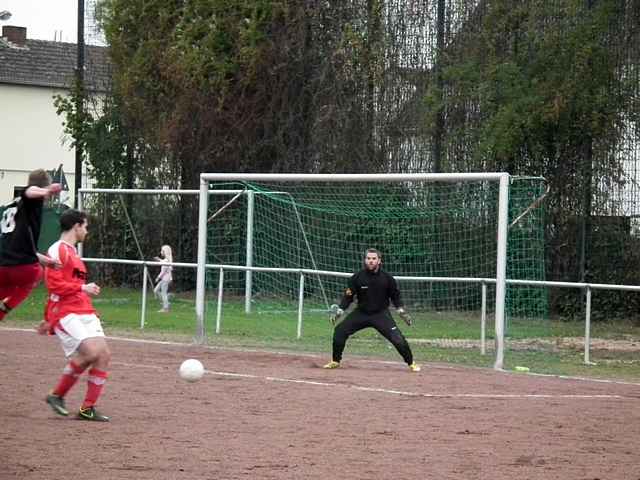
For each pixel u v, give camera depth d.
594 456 18.78
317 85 60.00
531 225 46.09
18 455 17.67
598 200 52.16
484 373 33.50
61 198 74.56
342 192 51.12
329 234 51.81
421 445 19.55
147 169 66.44
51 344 38.12
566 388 29.78
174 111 63.53
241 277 58.62
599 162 52.09
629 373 35.25
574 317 52.50
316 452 18.59
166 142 63.94
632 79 51.16
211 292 60.50
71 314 21.58
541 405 25.59
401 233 49.16
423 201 48.31
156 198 64.06
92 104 69.56
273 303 54.34
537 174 53.31
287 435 20.36
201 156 63.50
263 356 36.75
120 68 66.38
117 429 20.64
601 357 39.84
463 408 24.75
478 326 46.00
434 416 23.31
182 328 46.78
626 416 23.94
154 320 49.41
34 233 22.78
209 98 62.69
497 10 52.88
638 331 49.16
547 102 51.31
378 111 57.59
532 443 20.03
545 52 51.97
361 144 58.22
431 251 48.09
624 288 36.00
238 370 32.06
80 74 69.81
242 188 59.12
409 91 56.53
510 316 45.22
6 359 32.78
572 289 52.50
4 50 106.50
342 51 58.22
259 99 61.94
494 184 46.28
